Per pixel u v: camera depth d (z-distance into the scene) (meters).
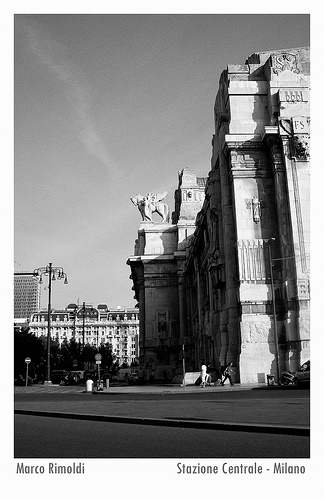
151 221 76.12
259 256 37.88
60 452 8.93
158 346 70.25
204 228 50.62
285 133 38.03
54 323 178.75
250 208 38.81
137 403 20.03
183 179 76.69
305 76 39.94
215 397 22.81
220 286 41.44
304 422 11.33
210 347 46.84
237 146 39.44
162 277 72.88
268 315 36.78
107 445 9.51
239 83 41.03
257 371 35.75
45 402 23.06
